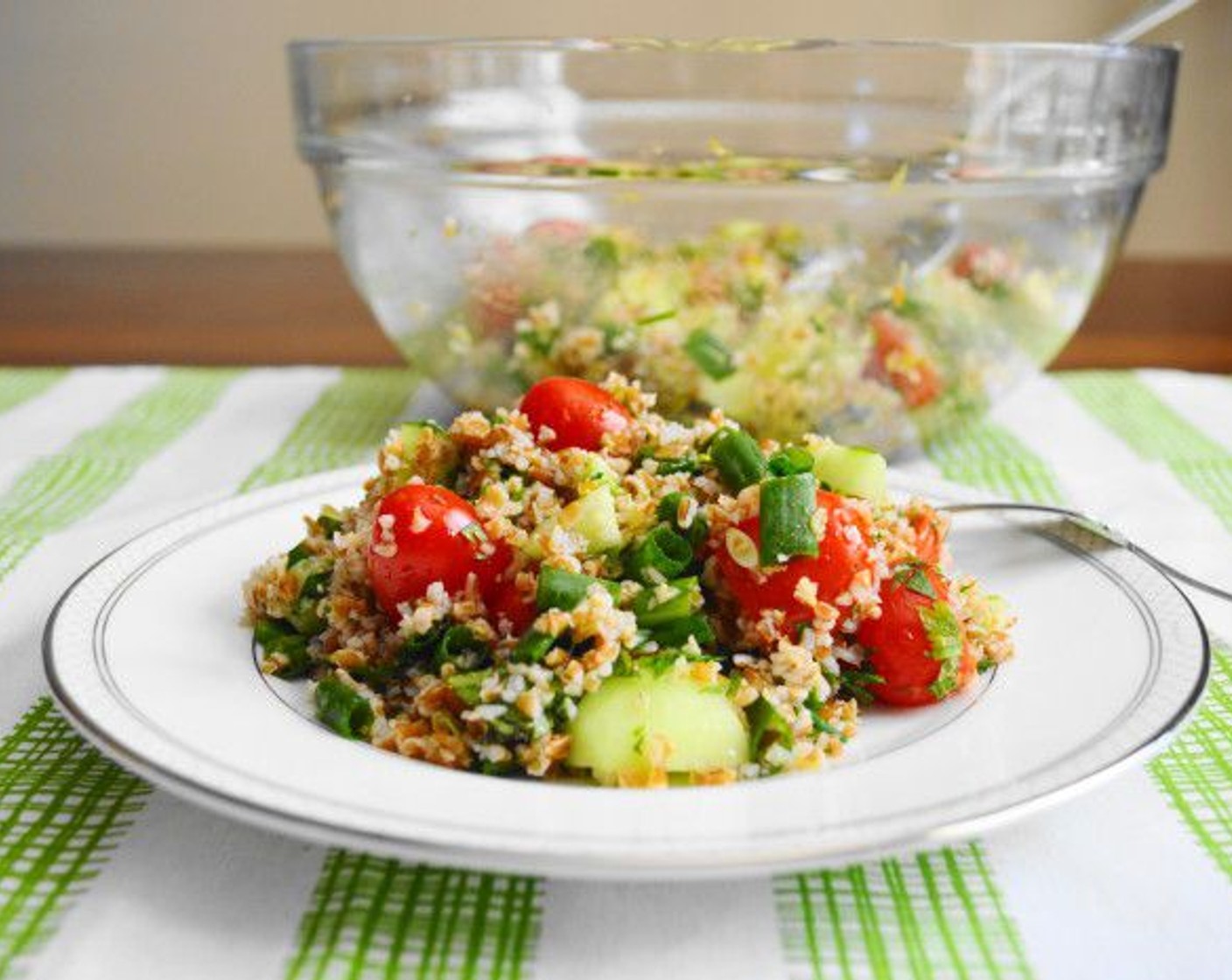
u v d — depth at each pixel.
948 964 0.25
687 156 0.49
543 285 0.48
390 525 0.32
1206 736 0.32
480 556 0.32
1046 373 0.66
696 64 0.48
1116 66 0.49
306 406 0.60
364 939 0.26
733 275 0.47
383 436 0.56
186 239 1.18
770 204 0.47
